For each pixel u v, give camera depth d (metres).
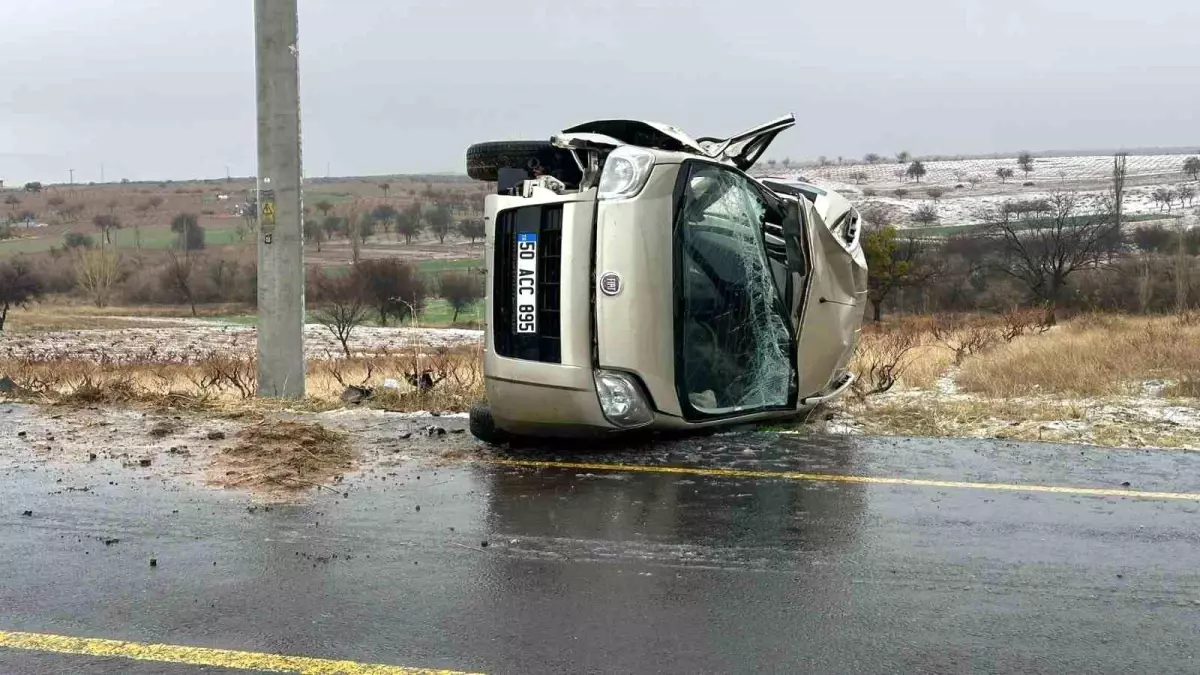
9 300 77.81
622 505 5.36
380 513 5.23
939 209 112.81
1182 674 3.17
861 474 6.09
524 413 6.61
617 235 6.44
